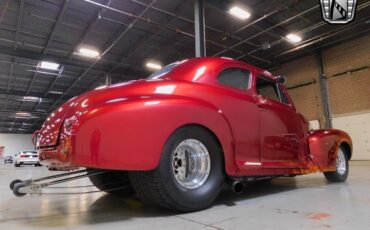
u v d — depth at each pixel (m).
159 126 1.62
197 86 1.93
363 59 10.80
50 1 7.89
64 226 1.53
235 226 1.40
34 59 11.01
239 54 12.03
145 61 12.37
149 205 2.09
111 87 1.73
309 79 12.59
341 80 11.45
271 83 2.74
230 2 7.90
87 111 1.51
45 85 15.71
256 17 8.92
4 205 2.25
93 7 8.27
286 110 2.66
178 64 2.17
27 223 1.62
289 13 8.99
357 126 10.79
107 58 12.13
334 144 3.15
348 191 2.50
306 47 11.95
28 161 15.95
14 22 8.93
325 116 11.78
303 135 2.83
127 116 1.55
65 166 1.68
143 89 1.72
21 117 25.39
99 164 1.46
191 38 10.22
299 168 2.62
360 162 8.60
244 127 2.11
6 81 14.80
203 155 1.85
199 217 1.61
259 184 3.17
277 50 12.04
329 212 1.66
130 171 1.68
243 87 2.31
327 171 3.07
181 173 1.75
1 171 8.27
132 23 8.66
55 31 9.56
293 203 1.99
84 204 2.24
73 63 11.88
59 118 1.71
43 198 2.60
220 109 1.96
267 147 2.29
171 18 8.89
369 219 1.48
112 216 1.74
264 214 1.65
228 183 2.03
